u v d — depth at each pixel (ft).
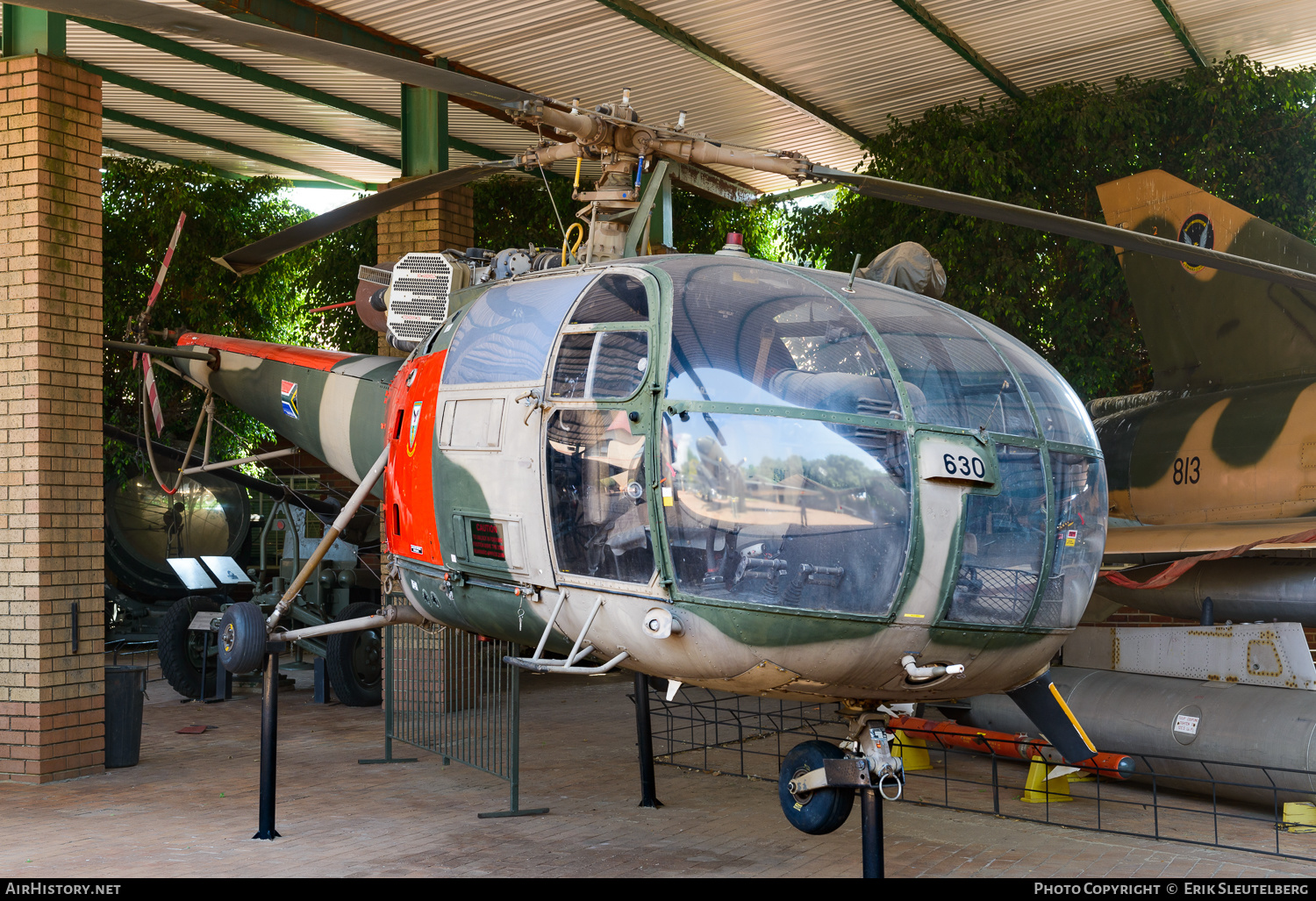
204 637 36.01
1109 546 26.63
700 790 24.73
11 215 24.08
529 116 15.16
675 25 31.81
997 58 35.78
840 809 14.37
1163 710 22.86
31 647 23.88
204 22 12.33
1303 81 35.86
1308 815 20.95
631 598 13.71
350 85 35.94
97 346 25.07
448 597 17.25
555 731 32.24
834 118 40.32
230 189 48.62
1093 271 36.55
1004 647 13.71
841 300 14.60
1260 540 23.50
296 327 52.60
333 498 43.52
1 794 23.12
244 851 19.33
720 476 13.04
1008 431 13.89
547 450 14.61
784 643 13.02
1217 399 28.40
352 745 29.50
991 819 22.15
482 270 19.01
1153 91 36.81
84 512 24.76
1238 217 28.66
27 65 23.95
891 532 12.91
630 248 16.71
